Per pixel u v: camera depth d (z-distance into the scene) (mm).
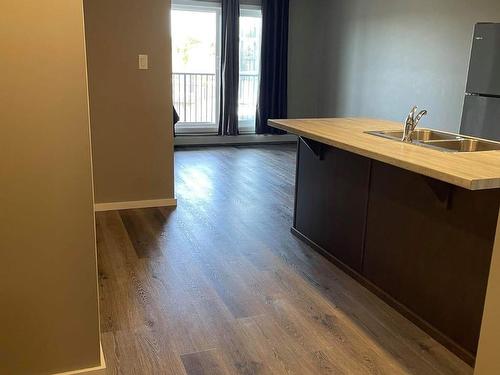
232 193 4809
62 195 1766
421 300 2416
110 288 2758
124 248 3350
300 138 3480
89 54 3830
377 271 2748
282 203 4516
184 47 7164
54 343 1886
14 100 1637
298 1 7305
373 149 2363
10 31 1588
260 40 7195
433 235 2312
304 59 7562
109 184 4145
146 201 4285
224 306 2586
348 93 6812
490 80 4023
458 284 2176
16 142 1670
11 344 1827
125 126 4070
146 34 3947
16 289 1784
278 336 2314
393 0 5754
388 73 5957
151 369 2047
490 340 1639
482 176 1815
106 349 2178
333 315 2523
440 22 5090
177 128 7195
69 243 1813
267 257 3256
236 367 2072
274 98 7355
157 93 4102
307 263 3174
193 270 3023
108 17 3812
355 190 2908
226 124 7219
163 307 2559
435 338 2314
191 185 5066
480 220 2047
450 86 5031
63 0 1621
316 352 2193
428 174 1957
